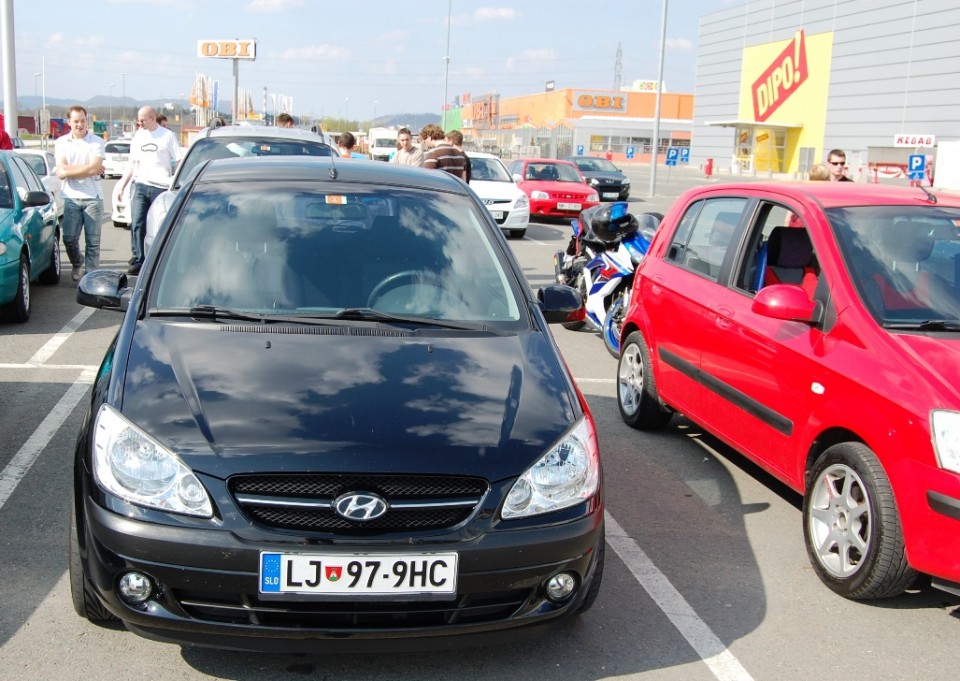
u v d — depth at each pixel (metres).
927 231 4.58
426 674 3.20
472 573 2.90
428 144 11.80
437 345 3.58
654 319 5.92
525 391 3.34
